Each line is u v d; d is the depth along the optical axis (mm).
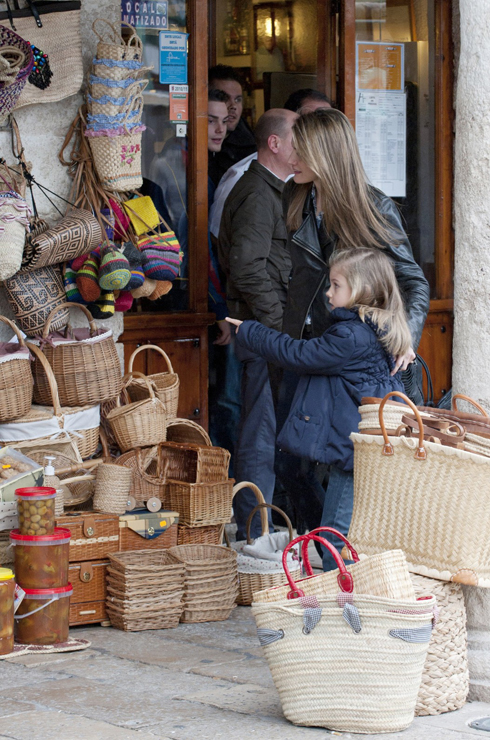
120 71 7164
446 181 10438
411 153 10234
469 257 5309
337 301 5961
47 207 7383
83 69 7496
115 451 7496
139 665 5684
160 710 4898
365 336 5777
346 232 6316
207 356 9125
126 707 4941
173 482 7086
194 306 9016
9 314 7266
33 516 6000
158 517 6816
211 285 9352
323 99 9039
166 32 8797
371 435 5066
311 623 4605
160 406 7043
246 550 7250
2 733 4566
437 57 10219
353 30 9672
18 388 6547
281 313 8391
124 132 7219
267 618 4711
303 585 4824
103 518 6590
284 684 4695
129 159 7320
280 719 4785
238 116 9469
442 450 4852
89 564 6535
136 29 8680
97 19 7465
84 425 6914
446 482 4875
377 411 5145
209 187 9445
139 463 7008
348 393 5887
